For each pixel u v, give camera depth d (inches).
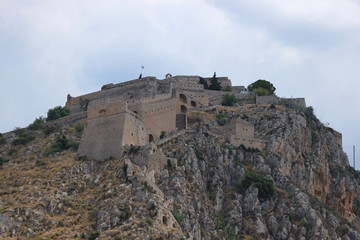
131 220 7421.3
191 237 7647.6
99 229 7445.9
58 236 7352.4
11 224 7524.6
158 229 7313.0
